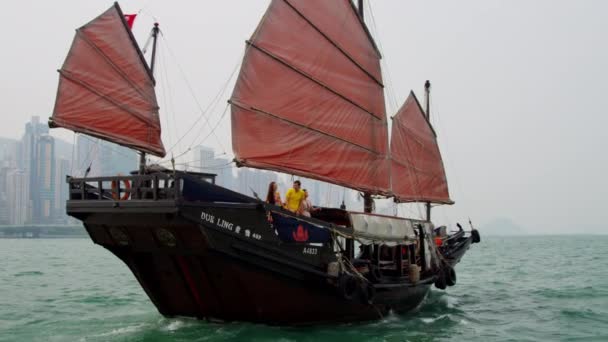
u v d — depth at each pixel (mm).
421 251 16500
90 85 13477
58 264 36469
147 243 11234
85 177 11133
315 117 14875
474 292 21188
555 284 23750
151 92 15094
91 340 11664
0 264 36156
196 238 10516
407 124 22984
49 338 12023
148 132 14922
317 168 14781
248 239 10922
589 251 63844
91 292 20156
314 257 12117
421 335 12742
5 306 16672
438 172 25594
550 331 13547
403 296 14906
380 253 14578
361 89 16703
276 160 13609
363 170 16531
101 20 13820
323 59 15273
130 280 24922
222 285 11453
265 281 11367
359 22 16734
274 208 11430
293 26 14414
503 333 13281
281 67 13992
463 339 12547
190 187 10281
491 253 60688
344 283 12086
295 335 11930
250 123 13117
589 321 14844
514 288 22469
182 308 12461
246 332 11875
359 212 13477
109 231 11523
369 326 13578
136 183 10547
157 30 16578
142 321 13719
